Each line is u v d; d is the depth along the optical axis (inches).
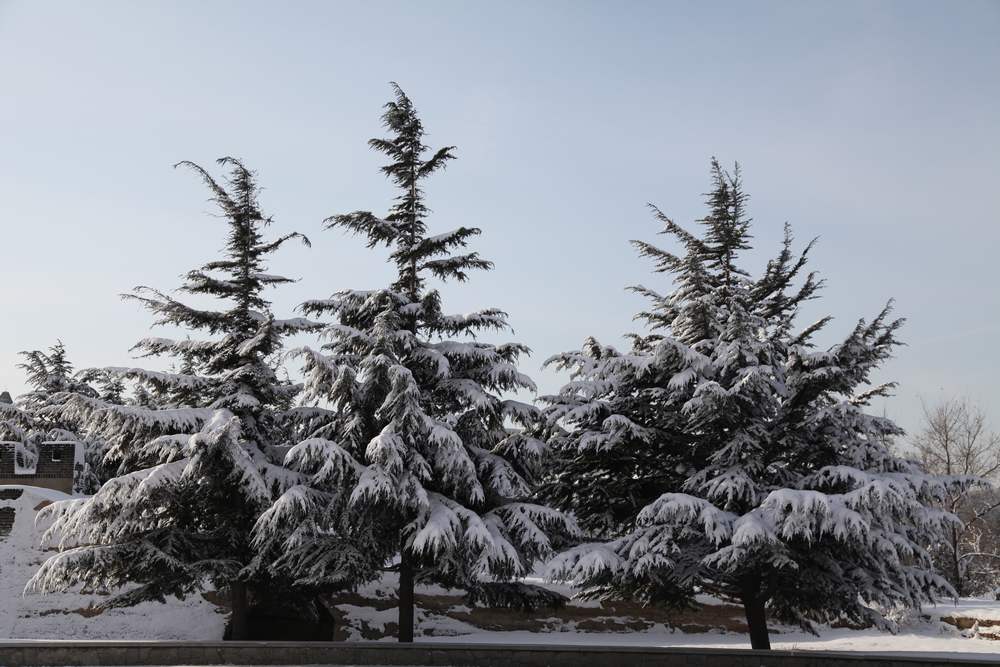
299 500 731.4
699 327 905.5
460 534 738.8
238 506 845.8
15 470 1115.3
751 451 795.4
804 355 783.1
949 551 1593.3
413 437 792.3
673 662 691.4
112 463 1406.3
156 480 751.1
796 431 815.7
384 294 826.2
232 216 912.9
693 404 777.6
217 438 738.8
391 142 898.1
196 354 909.8
